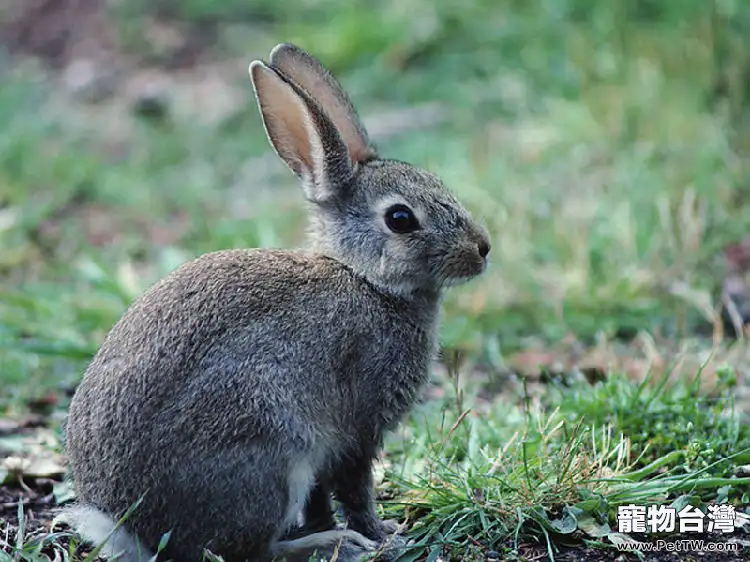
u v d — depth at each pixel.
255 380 8.27
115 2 22.47
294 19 21.22
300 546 8.77
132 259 15.21
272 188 17.16
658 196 14.77
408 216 9.39
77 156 17.80
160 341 8.29
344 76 19.58
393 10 20.41
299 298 8.73
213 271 8.69
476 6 20.23
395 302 9.24
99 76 20.62
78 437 8.43
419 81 19.17
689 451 9.53
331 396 8.70
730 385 10.87
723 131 16.02
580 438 9.38
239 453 8.16
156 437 8.10
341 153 9.53
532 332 13.09
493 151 16.75
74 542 8.84
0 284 14.41
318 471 8.83
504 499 8.99
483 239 9.56
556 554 8.66
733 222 14.42
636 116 16.72
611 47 17.94
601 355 12.02
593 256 13.97
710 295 13.13
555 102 17.59
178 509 8.18
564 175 15.88
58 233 15.66
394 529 9.18
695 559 8.58
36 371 12.26
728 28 17.17
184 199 16.80
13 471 10.20
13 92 19.95
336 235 9.54
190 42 21.52
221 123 19.12
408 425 10.73
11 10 22.50
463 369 12.20
